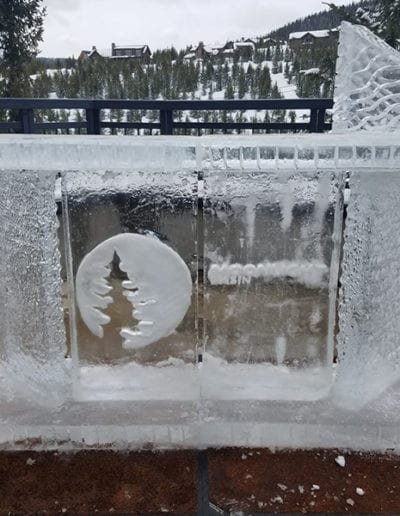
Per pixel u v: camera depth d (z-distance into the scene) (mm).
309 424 1607
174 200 1562
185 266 1618
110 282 1633
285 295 1665
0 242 1628
